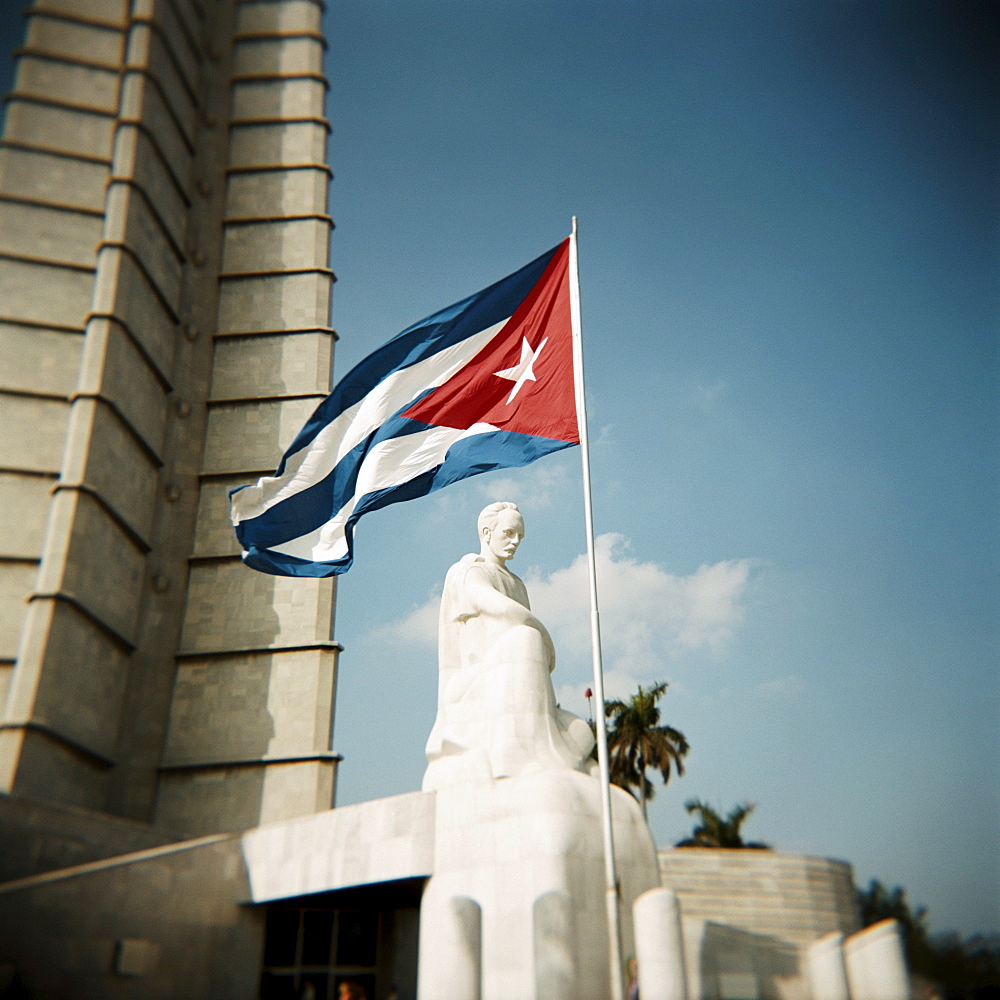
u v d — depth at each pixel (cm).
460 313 1781
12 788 1975
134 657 2669
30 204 2842
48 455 2630
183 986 1502
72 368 2742
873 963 1243
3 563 2478
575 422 1616
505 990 1294
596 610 1414
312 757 2611
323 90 3672
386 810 1534
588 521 1484
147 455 2834
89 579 2380
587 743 1578
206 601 2847
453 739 1545
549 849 1326
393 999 1642
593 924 1303
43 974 1335
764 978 1264
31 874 1549
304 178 3478
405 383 1794
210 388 3150
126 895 1466
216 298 3288
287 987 1655
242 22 3709
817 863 1534
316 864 1583
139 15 2986
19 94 2917
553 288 1711
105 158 2980
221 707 2705
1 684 2366
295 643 2778
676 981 1204
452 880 1421
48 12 3019
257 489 1855
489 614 1638
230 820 2561
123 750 2544
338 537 1827
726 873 1498
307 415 3086
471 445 1689
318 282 3312
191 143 3356
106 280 2634
